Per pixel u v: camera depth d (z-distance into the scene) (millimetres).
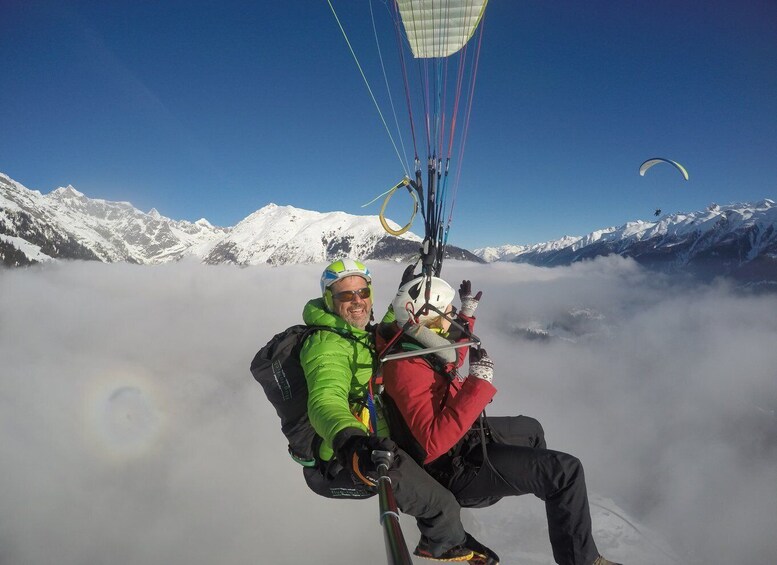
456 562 2771
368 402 2631
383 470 1916
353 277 2928
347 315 2924
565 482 2369
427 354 2627
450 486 2648
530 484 2438
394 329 2803
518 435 2838
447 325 2789
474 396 2342
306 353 2758
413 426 2457
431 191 3049
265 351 2945
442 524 2502
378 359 2758
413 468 2430
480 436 2623
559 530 2395
